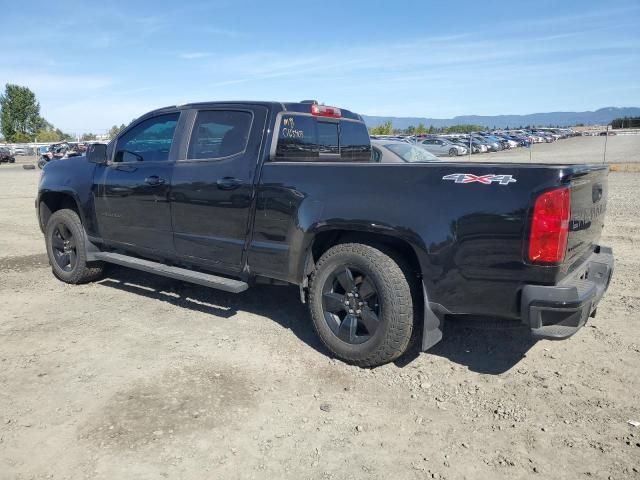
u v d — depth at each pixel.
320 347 4.31
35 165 40.19
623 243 7.86
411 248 3.77
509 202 3.24
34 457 2.82
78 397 3.46
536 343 4.36
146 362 3.99
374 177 3.76
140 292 5.76
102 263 5.96
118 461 2.79
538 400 3.45
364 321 3.84
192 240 4.80
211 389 3.58
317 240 4.17
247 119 4.51
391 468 2.78
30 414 3.24
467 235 3.37
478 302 3.42
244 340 4.44
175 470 2.73
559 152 39.78
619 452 2.89
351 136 5.63
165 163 4.98
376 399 3.48
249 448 2.93
